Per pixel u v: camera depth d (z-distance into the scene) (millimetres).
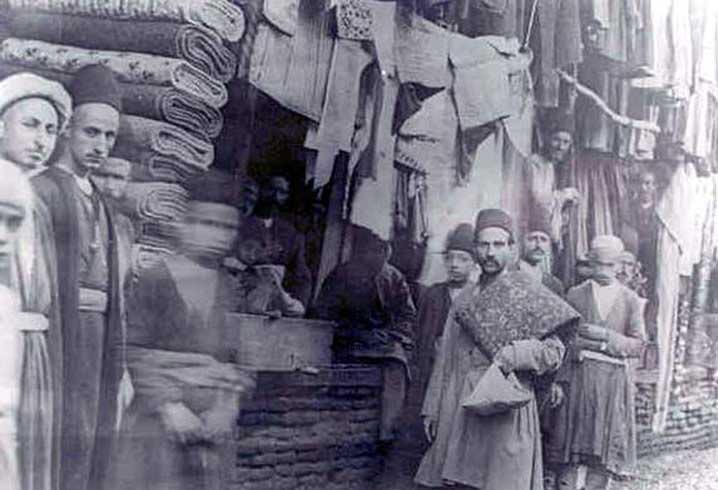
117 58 2205
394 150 2855
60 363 2189
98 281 2234
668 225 3826
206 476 2457
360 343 2816
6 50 2072
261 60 2463
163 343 2354
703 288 3992
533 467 3371
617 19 3555
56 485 2201
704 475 3990
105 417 2266
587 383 3541
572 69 3416
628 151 3650
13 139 2092
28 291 2131
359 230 2773
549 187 3379
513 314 3277
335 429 2773
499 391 3229
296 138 2574
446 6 2959
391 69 2816
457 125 3039
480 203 3143
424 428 3031
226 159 2422
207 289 2422
